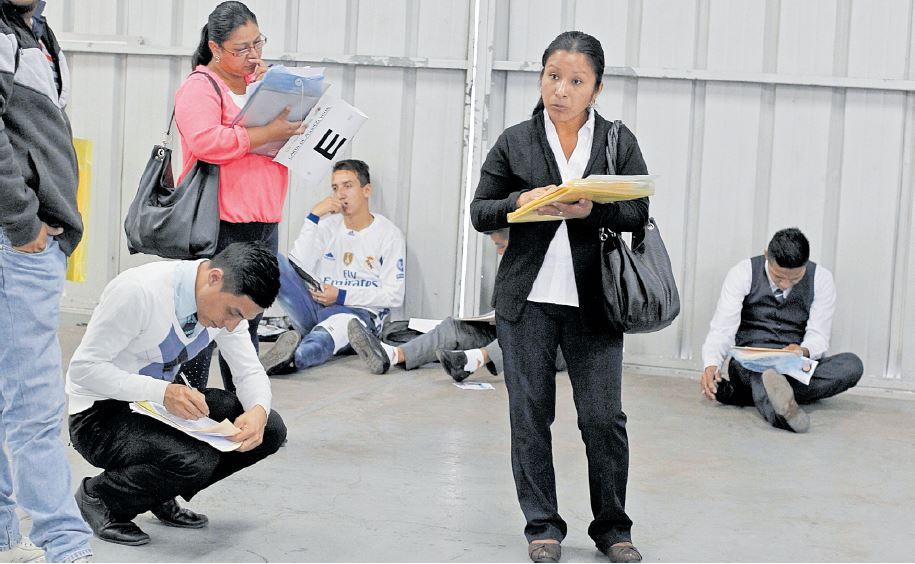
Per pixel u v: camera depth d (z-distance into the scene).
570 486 3.87
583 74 2.85
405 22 6.55
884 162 6.05
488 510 3.54
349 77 6.66
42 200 2.52
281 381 5.46
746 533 3.43
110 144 7.00
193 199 3.92
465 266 6.58
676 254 6.29
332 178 6.27
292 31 6.71
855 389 5.99
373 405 5.02
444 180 6.59
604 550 3.07
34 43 2.53
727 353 5.37
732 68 6.17
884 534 3.48
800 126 6.12
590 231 2.94
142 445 2.91
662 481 3.99
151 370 2.97
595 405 2.96
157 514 3.19
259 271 2.77
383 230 6.34
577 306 2.95
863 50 6.03
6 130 2.47
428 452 4.24
